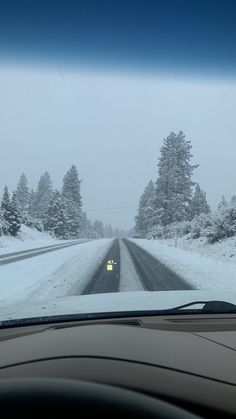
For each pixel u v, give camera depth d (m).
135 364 2.45
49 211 60.28
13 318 4.12
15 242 35.06
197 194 61.59
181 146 55.53
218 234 26.73
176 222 51.88
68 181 73.31
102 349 2.71
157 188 57.03
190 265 16.73
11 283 12.02
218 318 3.98
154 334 3.20
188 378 2.29
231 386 2.23
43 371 2.34
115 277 12.57
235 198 33.66
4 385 1.94
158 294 6.05
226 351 2.79
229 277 13.29
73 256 20.67
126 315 4.05
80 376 2.25
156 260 18.44
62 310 4.56
